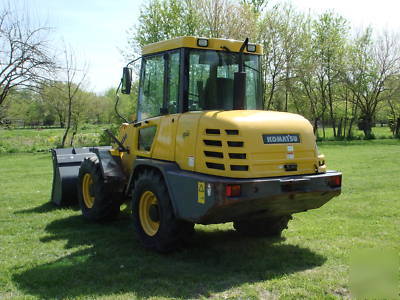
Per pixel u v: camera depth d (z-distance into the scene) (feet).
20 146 92.68
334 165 54.19
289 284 14.93
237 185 15.31
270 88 103.65
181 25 87.66
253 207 16.05
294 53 103.55
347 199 31.09
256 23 91.30
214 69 19.27
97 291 14.61
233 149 15.90
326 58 116.67
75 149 30.89
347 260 17.49
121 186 23.36
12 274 16.33
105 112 160.04
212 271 16.40
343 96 123.03
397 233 21.80
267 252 18.66
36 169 54.65
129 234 21.91
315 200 17.48
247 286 14.82
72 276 15.97
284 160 16.61
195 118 17.35
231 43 19.57
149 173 18.90
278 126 16.81
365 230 22.41
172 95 19.25
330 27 115.44
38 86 79.56
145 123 20.67
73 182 28.45
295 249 19.08
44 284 15.31
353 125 144.25
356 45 118.52
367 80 118.62
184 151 17.65
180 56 18.72
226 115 16.66
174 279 15.61
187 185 16.57
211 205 15.43
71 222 24.63
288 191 16.17
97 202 23.70
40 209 28.30
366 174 44.83
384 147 85.51
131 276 15.88
